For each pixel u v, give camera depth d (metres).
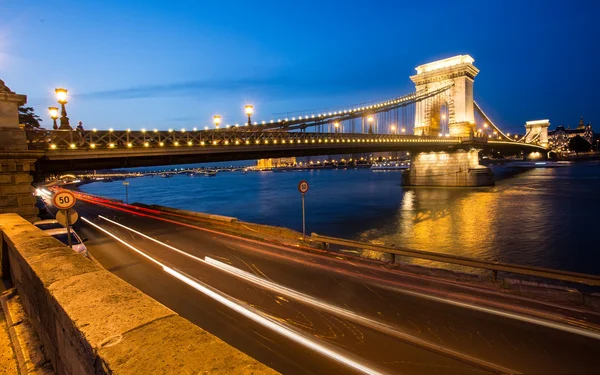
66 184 120.19
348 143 49.53
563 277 8.59
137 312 2.39
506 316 7.54
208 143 29.66
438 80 91.44
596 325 6.99
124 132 24.25
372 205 55.78
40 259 3.93
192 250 15.06
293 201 65.25
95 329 2.13
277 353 6.22
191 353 1.84
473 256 25.62
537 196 59.06
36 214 17.12
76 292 2.79
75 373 2.43
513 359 5.88
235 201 68.50
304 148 40.62
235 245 15.86
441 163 86.00
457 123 85.44
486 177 81.81
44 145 20.22
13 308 4.90
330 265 12.17
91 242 17.56
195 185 137.75
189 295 9.34
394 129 85.69
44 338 3.57
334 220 42.75
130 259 13.69
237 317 7.80
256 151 36.47
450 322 7.32
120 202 43.69
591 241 28.70
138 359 1.78
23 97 16.97
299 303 8.59
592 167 167.25
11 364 3.62
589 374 5.42
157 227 22.08
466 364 5.75
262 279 10.64
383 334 6.86
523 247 27.56
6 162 16.31
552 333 6.72
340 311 8.04
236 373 1.65
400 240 31.39
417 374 5.50
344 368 5.71
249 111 35.12
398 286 9.73
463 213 44.72
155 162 28.17
